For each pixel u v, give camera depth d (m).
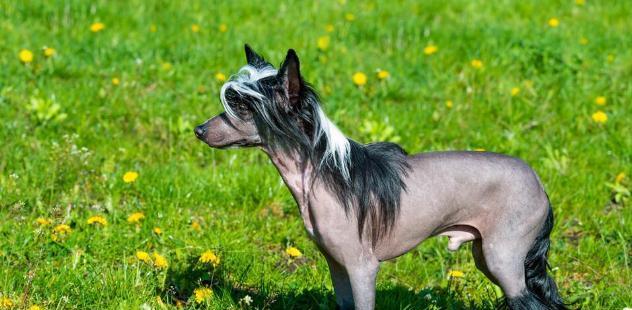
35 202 9.41
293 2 16.27
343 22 15.37
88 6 15.06
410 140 11.34
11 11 14.59
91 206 9.53
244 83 6.23
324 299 7.72
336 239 6.45
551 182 10.29
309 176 6.44
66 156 10.05
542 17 16.03
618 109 12.20
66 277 7.78
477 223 6.66
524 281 6.72
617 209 10.05
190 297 7.71
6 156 10.17
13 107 11.50
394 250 6.68
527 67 13.50
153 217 9.19
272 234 9.25
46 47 12.80
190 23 14.95
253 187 9.91
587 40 14.71
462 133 11.62
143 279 7.88
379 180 6.48
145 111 11.69
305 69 13.04
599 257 8.95
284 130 6.26
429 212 6.52
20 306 7.23
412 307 7.75
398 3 16.45
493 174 6.56
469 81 13.02
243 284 8.21
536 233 6.71
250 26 15.03
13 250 8.31
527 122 11.98
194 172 10.21
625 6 16.53
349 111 11.95
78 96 11.84
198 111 11.75
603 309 7.88
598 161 10.88
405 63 13.63
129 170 10.21
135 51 13.48
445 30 14.80
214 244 8.73
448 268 8.73
